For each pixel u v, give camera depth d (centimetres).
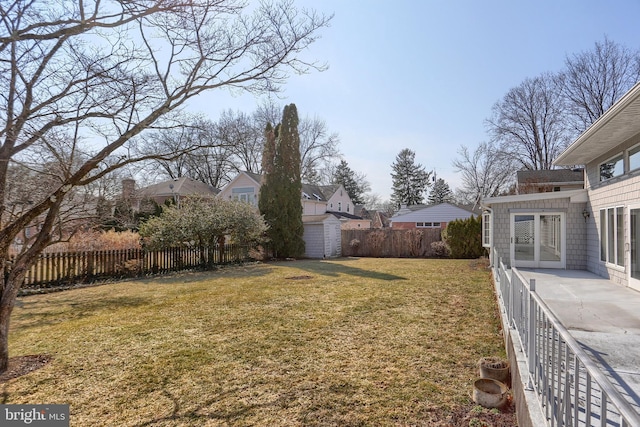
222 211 1450
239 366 422
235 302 767
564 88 2803
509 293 461
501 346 478
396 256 1969
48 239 434
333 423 302
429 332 540
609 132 753
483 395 324
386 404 332
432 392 354
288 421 306
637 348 392
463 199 4044
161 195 2600
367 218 4588
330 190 3381
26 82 371
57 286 973
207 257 1420
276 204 1806
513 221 1212
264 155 1844
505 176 3312
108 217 878
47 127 391
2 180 393
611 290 758
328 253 1952
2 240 396
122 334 550
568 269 1130
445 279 1063
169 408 330
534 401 258
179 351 474
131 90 421
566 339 187
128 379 392
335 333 540
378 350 468
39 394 360
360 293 848
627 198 796
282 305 731
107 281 1069
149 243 1228
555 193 1137
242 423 304
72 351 479
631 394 282
